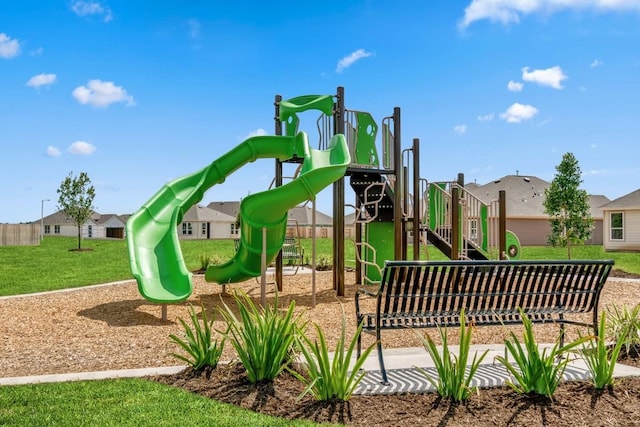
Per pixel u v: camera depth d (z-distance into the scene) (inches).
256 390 173.0
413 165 508.1
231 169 460.8
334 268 494.9
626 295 437.1
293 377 185.2
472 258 581.9
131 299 419.5
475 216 603.2
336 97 464.8
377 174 529.0
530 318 226.5
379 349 193.5
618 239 1166.3
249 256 421.4
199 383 182.1
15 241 1461.6
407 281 201.8
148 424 145.5
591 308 232.5
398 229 483.2
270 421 148.4
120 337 274.5
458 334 281.6
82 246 1380.4
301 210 2472.9
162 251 387.5
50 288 505.4
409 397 168.2
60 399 165.9
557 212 836.0
